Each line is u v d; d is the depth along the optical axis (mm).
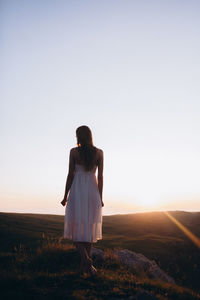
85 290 5039
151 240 33188
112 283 5566
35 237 35000
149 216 69375
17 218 53188
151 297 4824
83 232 5602
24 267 6859
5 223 46250
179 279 13156
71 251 8312
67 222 5773
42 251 8258
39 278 5469
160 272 9594
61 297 4523
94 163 5859
